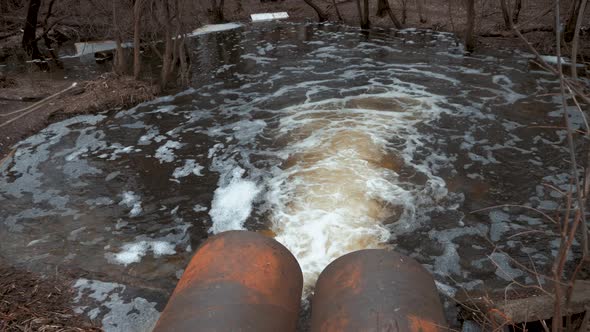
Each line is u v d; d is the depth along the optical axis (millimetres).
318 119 10203
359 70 13062
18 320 5082
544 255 6031
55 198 7590
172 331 3139
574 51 2498
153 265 6090
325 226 6723
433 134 9336
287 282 3742
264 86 12227
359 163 8367
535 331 4730
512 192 7395
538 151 8547
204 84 12516
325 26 17641
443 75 12453
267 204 7309
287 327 3439
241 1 21234
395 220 6820
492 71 12586
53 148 9242
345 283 3523
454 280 5691
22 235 6707
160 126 10156
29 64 14281
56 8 16906
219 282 3475
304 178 7973
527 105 10477
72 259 6195
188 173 8273
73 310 5301
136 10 11609
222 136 9609
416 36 15906
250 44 15820
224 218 7000
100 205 7398
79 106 10930
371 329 3064
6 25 16281
